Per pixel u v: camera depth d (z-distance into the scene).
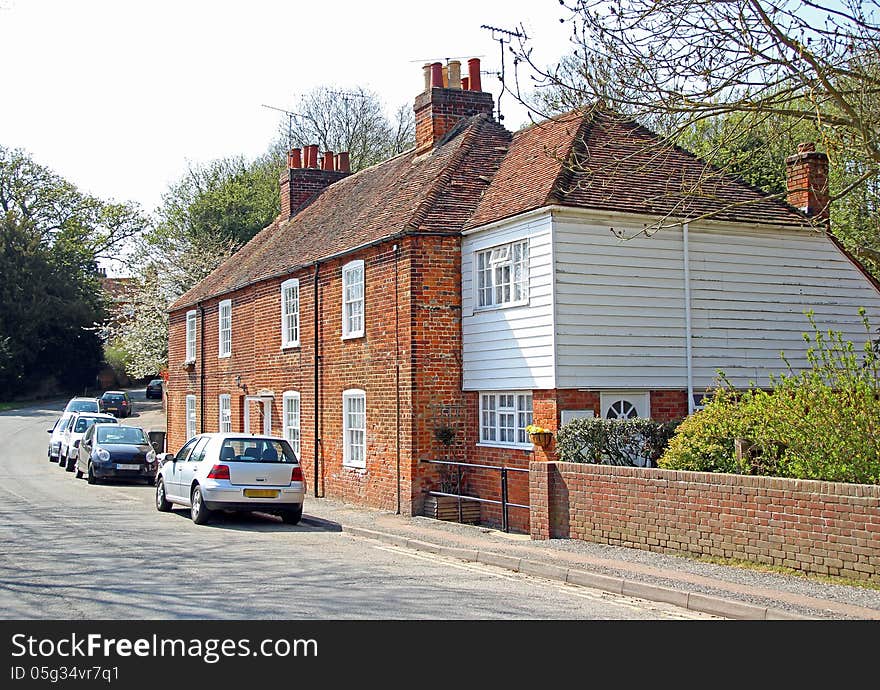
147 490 24.44
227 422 29.69
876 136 12.01
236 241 53.62
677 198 17.69
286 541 15.19
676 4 11.48
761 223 18.31
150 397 67.69
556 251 16.70
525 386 17.23
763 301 18.59
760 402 12.81
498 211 18.25
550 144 19.52
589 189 17.14
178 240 53.88
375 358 20.08
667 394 17.59
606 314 17.03
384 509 19.47
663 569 11.59
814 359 12.65
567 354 16.64
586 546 13.60
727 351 18.14
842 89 12.59
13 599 9.91
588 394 16.83
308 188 32.69
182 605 9.64
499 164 21.17
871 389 11.82
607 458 15.20
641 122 14.06
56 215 74.12
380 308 19.94
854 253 22.06
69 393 72.69
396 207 20.92
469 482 18.92
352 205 25.28
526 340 17.25
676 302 17.70
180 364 35.09
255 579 11.30
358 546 14.82
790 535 11.26
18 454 36.69
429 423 18.69
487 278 18.59
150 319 50.72
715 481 12.22
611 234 17.19
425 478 18.59
